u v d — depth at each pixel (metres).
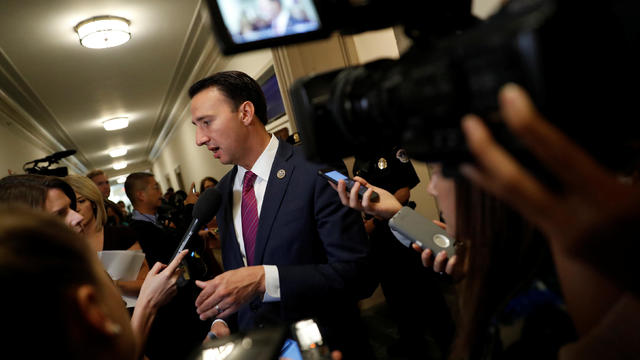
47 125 7.86
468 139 0.40
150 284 1.20
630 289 0.40
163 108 8.98
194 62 6.08
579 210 0.38
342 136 0.63
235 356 0.76
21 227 0.49
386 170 2.45
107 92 6.78
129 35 4.43
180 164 11.84
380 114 0.52
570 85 0.36
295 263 1.32
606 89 0.38
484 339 0.58
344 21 0.59
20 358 0.46
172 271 1.21
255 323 1.34
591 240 0.39
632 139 0.40
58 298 0.48
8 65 4.81
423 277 2.15
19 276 0.45
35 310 0.46
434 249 1.03
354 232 1.32
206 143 1.42
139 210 4.12
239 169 1.50
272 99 4.46
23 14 3.84
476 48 0.40
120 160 16.42
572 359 0.49
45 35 4.35
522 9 0.40
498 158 0.39
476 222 0.57
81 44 4.45
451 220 0.68
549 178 0.39
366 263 1.30
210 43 5.21
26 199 1.23
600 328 0.46
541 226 0.42
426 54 0.47
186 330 1.62
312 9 0.61
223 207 1.51
